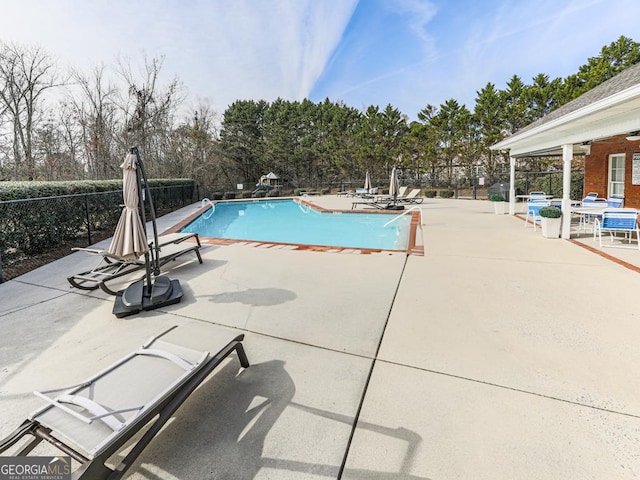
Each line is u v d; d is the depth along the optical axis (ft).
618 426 6.93
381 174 101.45
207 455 6.46
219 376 8.89
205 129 99.35
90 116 73.82
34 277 18.58
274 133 110.93
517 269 18.13
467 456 6.30
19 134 64.54
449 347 10.16
